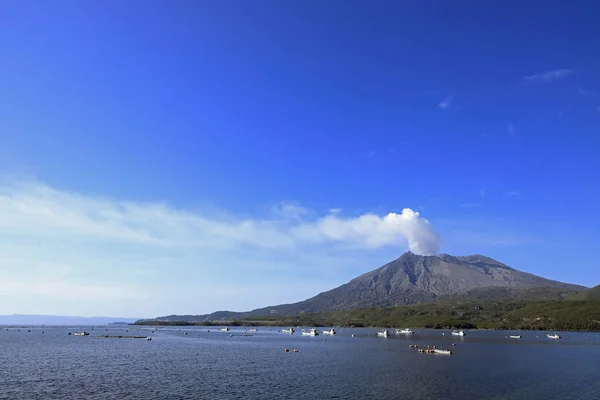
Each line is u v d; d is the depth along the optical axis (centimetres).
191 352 17725
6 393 8481
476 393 8656
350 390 8888
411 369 12100
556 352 17488
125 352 17588
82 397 8144
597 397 8350
